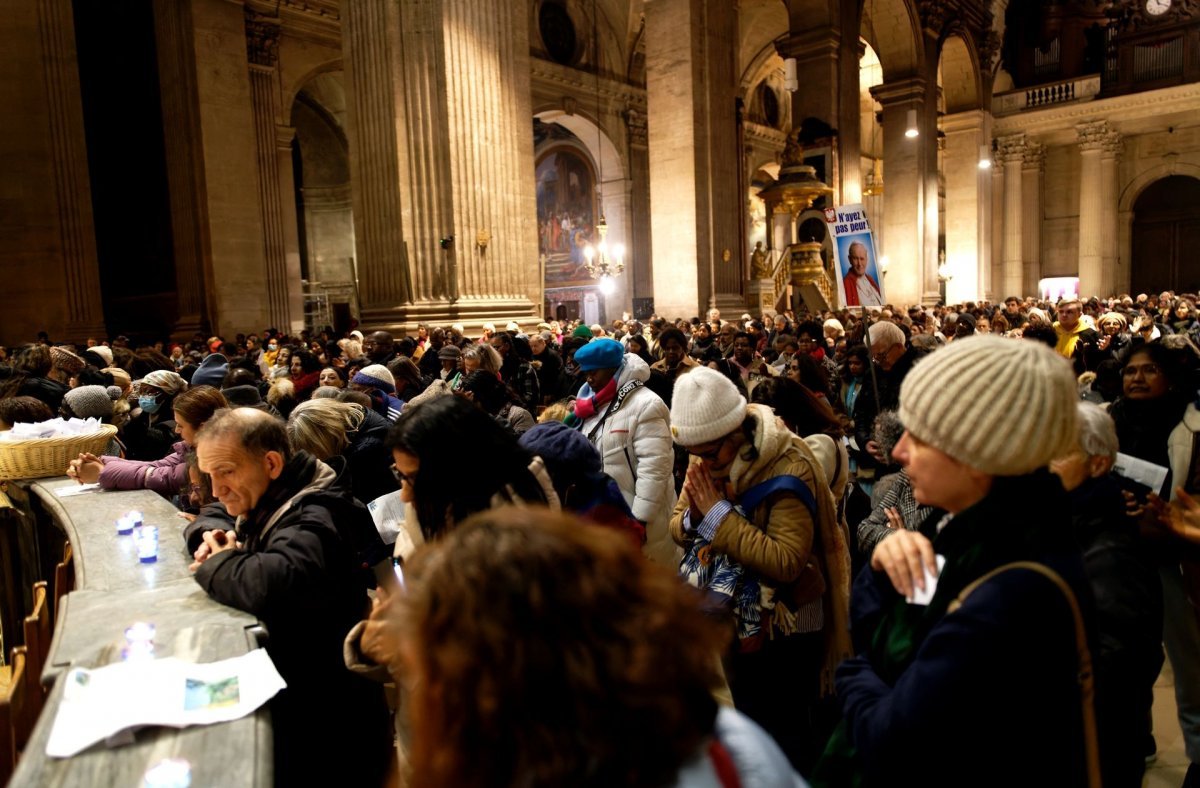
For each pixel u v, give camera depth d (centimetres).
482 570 74
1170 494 295
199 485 332
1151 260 3153
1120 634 192
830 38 2002
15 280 1562
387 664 194
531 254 1195
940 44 2572
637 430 369
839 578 265
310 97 2431
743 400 258
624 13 2788
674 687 73
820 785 157
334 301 2591
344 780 244
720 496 259
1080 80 2970
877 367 521
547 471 250
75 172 1617
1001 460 126
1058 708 121
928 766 125
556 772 69
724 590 257
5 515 407
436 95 1066
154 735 154
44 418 455
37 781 139
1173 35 2848
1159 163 2997
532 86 2525
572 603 72
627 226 2897
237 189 1650
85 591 229
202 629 200
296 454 259
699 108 1593
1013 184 3100
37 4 1574
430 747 75
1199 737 296
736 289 1694
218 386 627
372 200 1087
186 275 1666
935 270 2547
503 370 727
